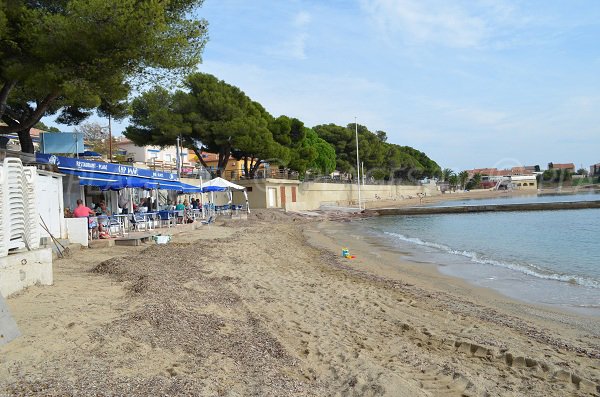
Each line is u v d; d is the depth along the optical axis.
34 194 9.06
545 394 5.34
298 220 42.53
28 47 12.09
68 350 5.00
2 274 7.34
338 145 82.19
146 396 4.02
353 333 7.62
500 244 23.19
